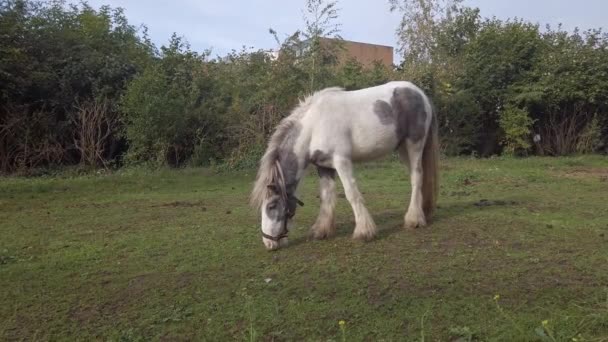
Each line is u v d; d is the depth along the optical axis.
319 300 4.34
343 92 6.20
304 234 6.49
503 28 18.58
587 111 17.62
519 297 4.23
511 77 17.62
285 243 5.94
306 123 5.94
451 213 7.24
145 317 4.20
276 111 14.80
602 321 3.71
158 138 14.02
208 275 5.05
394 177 11.73
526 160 15.12
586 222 6.67
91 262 5.63
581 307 3.97
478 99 17.62
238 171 13.29
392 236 6.10
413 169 6.43
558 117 17.84
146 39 17.95
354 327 3.88
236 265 5.32
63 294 4.73
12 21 14.19
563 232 6.14
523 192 9.36
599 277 4.60
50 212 8.55
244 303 4.34
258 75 15.86
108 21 17.86
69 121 14.57
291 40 15.81
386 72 17.34
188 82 15.53
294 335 3.81
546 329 3.44
